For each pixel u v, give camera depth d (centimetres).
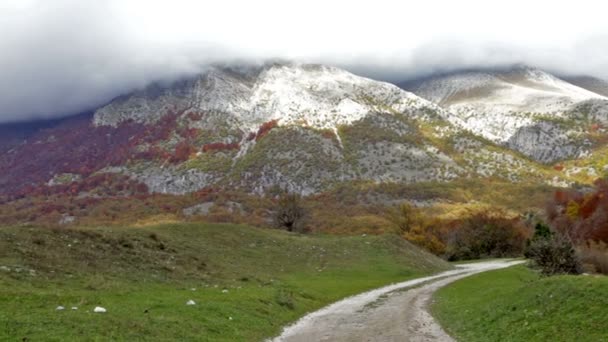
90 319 2381
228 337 2722
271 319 3456
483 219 13512
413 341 2841
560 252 5062
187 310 3014
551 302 2827
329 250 7869
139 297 3231
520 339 2538
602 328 2280
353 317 3816
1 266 3309
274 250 7312
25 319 2209
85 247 4381
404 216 13975
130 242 5003
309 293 4897
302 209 12100
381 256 7994
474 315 3391
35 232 4294
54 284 3259
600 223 10619
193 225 7350
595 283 2800
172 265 4878
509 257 12512
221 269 5409
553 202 15962
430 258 9044
